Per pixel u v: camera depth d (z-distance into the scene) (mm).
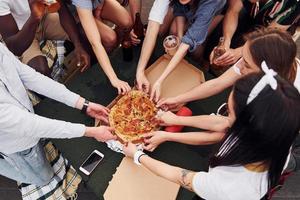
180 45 1293
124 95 1193
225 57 1371
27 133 1025
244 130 730
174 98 1177
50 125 1049
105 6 1539
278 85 699
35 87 1161
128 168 1076
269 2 1339
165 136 1099
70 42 1688
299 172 1585
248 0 1389
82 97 1242
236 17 1470
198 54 1562
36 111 1209
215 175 843
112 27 1733
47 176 1369
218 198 837
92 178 1085
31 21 1317
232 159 776
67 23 1543
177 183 986
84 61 1536
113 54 1358
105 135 1098
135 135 1112
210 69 1486
